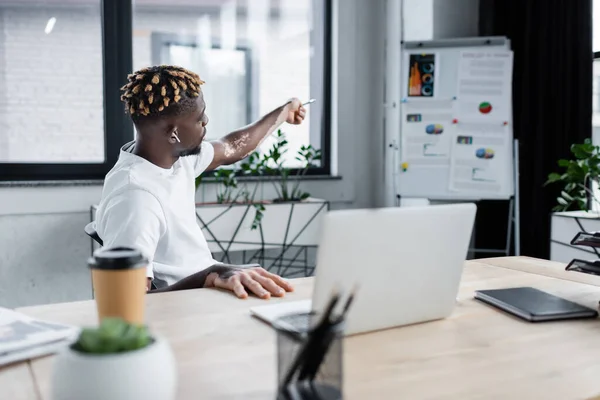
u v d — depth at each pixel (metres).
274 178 3.60
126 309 0.85
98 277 0.85
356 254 0.89
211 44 3.58
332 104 3.89
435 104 3.59
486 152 3.52
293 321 0.69
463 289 1.30
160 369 0.58
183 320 1.05
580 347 0.93
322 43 3.87
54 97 3.24
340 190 3.87
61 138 3.27
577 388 0.76
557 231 2.95
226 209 3.11
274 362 0.84
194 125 1.54
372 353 0.89
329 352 0.63
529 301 1.15
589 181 3.27
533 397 0.73
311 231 3.35
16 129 3.19
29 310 1.12
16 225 3.06
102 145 3.34
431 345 0.93
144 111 1.49
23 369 0.81
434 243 0.99
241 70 3.67
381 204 4.01
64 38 3.24
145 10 3.41
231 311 1.11
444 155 3.58
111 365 0.55
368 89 3.95
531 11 3.43
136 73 1.53
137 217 1.45
